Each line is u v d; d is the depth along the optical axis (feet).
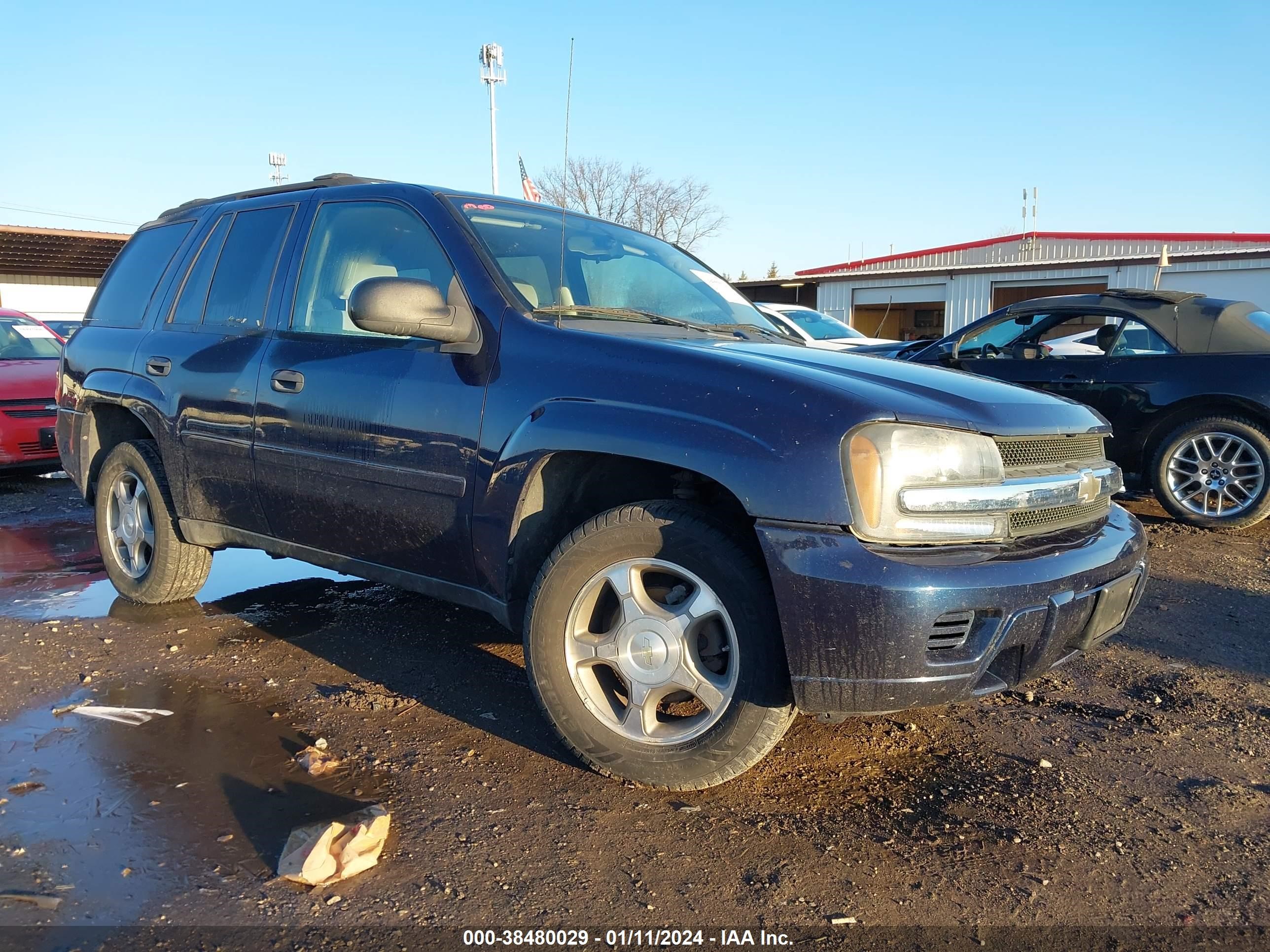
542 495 9.21
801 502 7.50
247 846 7.70
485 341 9.56
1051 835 8.27
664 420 8.14
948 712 10.99
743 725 8.07
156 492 13.51
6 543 19.02
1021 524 8.31
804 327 39.96
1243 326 20.76
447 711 10.55
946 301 80.12
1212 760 9.84
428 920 6.80
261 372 11.53
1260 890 7.51
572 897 7.13
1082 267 73.56
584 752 8.87
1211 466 20.75
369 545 10.64
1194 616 14.71
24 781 8.72
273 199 12.84
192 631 13.15
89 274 87.66
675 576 8.42
